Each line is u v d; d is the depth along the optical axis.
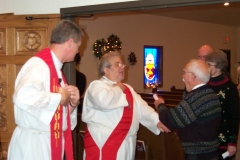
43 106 1.96
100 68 2.78
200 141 2.33
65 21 2.23
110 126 2.67
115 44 7.95
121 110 2.69
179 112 2.31
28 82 1.94
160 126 2.72
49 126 2.17
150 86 9.09
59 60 2.23
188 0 2.51
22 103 1.91
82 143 3.94
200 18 9.86
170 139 3.54
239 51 11.84
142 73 8.91
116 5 2.83
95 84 2.68
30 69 2.08
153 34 9.11
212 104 2.32
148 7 2.69
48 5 3.26
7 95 3.19
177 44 9.80
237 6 7.94
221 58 2.87
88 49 7.56
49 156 2.19
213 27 10.99
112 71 2.73
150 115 2.79
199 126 2.32
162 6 2.64
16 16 3.15
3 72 3.20
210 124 2.32
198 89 2.34
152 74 9.17
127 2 2.78
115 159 2.64
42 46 3.13
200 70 2.35
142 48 8.84
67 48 2.21
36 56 2.20
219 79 2.88
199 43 10.50
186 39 10.07
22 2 3.37
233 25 11.62
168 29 9.52
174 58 9.73
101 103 2.54
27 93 1.92
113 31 8.09
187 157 2.39
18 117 2.18
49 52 2.21
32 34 3.14
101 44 7.70
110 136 2.65
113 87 2.65
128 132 2.72
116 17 8.13
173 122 2.33
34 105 1.93
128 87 2.89
